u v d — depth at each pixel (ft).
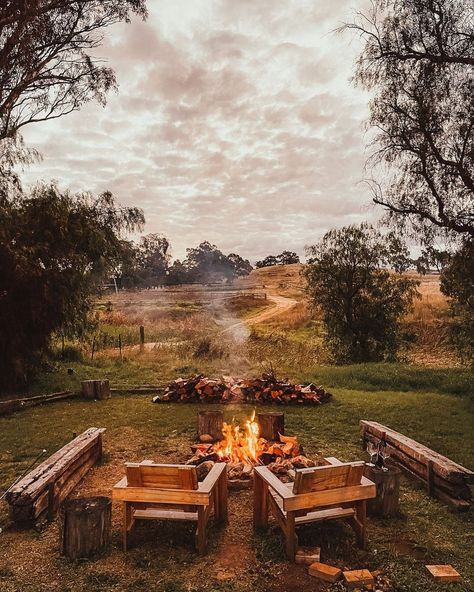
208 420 27.55
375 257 67.26
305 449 25.76
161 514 15.38
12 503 16.02
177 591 12.68
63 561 14.24
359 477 14.92
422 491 19.77
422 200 40.81
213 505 16.78
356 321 68.80
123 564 14.11
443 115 38.47
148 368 53.67
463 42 37.55
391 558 14.46
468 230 40.16
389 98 39.83
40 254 42.45
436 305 93.91
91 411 35.14
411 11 38.27
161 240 328.90
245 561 14.30
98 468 22.90
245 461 22.08
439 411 33.78
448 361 66.39
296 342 77.30
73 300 46.37
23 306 41.73
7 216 41.91
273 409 35.63
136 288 259.80
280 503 15.42
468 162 38.96
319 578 13.30
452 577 13.19
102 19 51.34
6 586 12.99
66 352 55.57
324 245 69.10
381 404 36.22
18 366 41.73
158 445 26.55
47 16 45.96
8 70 45.19
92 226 46.96
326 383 46.21
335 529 16.25
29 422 31.83
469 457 24.20
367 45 39.78
